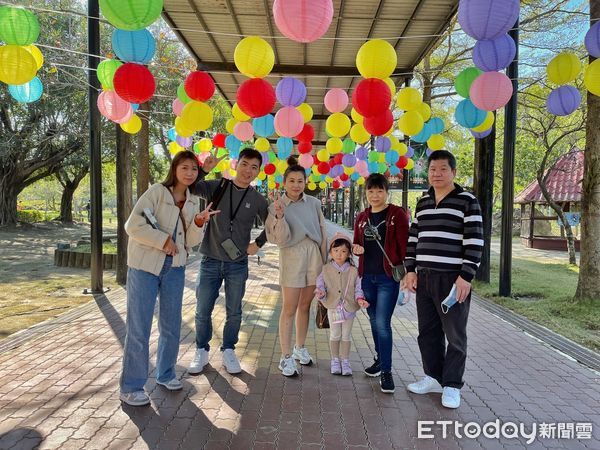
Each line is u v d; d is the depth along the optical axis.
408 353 4.55
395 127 12.98
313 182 14.93
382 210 3.69
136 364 3.20
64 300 6.89
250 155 3.73
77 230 23.80
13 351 4.35
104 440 2.75
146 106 9.71
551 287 8.43
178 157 3.32
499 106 4.43
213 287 3.82
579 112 11.01
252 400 3.34
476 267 3.16
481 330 5.44
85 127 18.77
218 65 9.36
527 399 3.49
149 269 3.18
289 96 5.59
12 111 18.06
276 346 4.67
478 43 4.13
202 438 2.80
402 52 8.85
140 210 3.14
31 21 3.67
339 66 9.58
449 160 3.29
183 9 7.07
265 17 7.34
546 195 11.36
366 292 3.66
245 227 3.79
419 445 2.79
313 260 3.80
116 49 4.09
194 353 4.38
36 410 3.12
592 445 2.84
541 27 10.23
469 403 3.40
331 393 3.51
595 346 4.87
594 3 6.00
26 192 53.47
